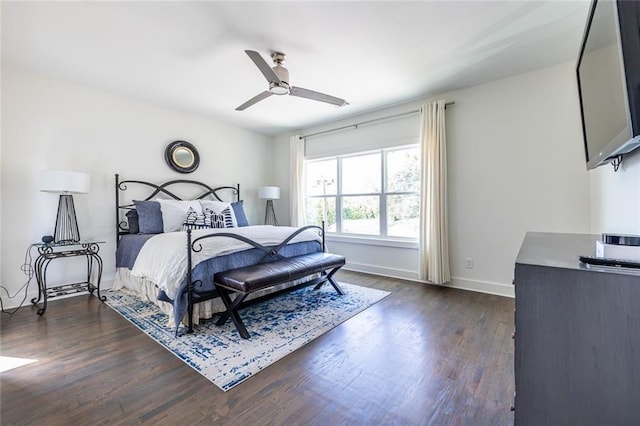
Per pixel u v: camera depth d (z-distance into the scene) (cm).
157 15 198
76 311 262
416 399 143
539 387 76
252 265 263
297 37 226
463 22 209
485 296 305
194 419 129
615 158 158
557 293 74
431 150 338
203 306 241
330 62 265
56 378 160
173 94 344
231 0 184
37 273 278
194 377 161
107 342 202
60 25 209
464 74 293
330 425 126
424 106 346
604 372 70
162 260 235
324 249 355
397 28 215
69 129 310
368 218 427
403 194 391
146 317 248
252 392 149
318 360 180
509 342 202
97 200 330
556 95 276
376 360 180
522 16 202
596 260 76
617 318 69
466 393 148
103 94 334
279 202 539
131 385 154
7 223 273
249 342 203
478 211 321
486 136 314
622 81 99
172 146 394
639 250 79
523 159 293
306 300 294
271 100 365
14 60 261
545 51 250
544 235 178
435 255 334
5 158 273
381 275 400
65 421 128
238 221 425
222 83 312
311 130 489
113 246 342
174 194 402
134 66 273
